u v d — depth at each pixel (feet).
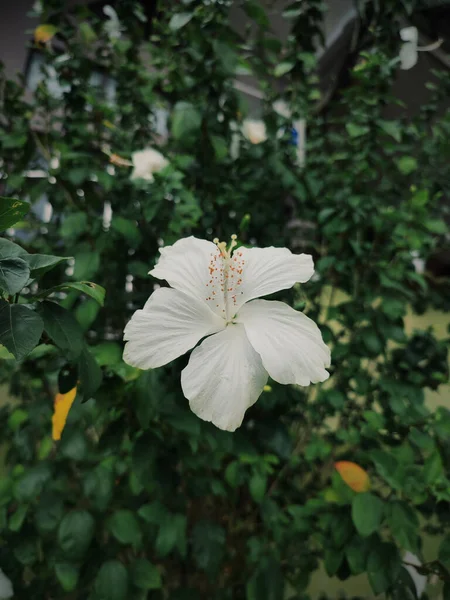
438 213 1.79
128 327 0.64
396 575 0.92
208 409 0.60
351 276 1.41
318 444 1.37
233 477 1.17
